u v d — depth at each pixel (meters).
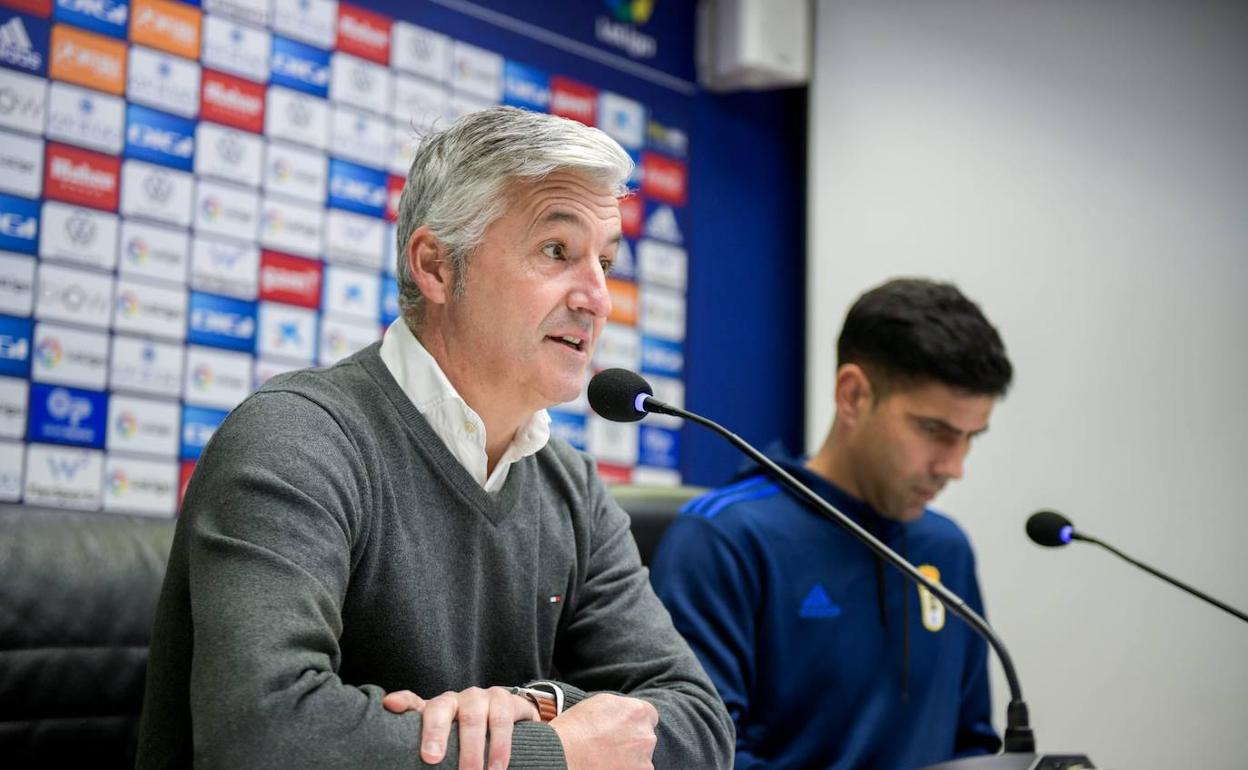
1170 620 3.29
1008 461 3.55
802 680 2.14
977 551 3.55
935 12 3.79
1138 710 3.30
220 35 2.88
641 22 3.68
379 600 1.45
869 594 2.21
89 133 2.69
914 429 2.14
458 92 3.29
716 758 1.49
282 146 2.97
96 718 1.63
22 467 2.58
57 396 2.63
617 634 1.62
